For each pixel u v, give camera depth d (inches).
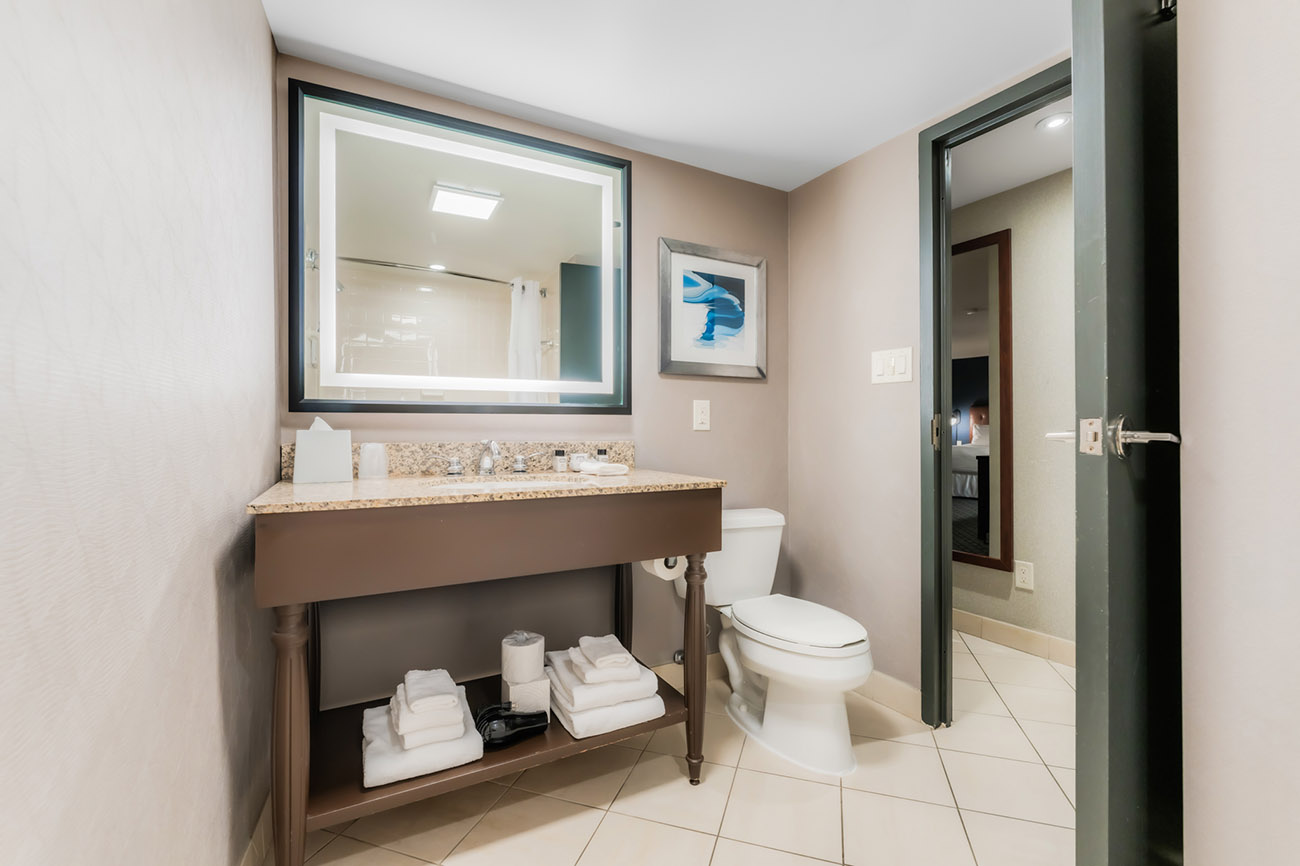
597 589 83.0
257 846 49.8
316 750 55.9
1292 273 25.8
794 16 58.2
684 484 61.3
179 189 34.2
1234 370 28.5
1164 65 35.1
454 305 73.0
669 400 88.7
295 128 63.8
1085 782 31.7
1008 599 105.1
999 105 69.6
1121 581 31.6
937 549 76.4
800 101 73.5
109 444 25.8
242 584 47.4
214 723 40.1
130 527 27.7
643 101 73.5
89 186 24.3
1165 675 35.0
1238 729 28.3
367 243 68.3
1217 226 29.4
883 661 83.4
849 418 89.0
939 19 58.8
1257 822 27.4
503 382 75.9
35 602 20.6
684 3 56.3
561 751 57.0
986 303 119.6
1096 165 30.8
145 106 29.6
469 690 70.2
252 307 51.6
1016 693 86.3
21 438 19.9
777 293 99.6
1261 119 27.1
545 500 53.5
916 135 79.4
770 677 69.5
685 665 63.8
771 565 86.4
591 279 81.7
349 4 56.0
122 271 27.1
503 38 61.4
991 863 51.2
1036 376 100.8
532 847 53.5
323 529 44.1
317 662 63.7
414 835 55.1
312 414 65.2
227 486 43.6
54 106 21.8
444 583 48.6
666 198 88.6
